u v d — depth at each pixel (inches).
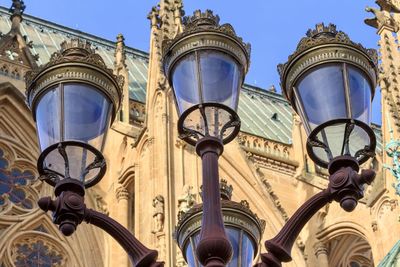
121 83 836.0
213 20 837.8
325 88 775.1
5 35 2193.7
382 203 1802.4
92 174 787.4
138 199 1784.0
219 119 780.6
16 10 2279.8
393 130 1845.5
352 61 785.6
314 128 761.0
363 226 1959.9
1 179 1968.5
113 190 1983.3
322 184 2197.3
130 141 1988.2
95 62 796.0
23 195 1958.7
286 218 1957.4
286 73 805.9
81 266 1878.7
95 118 781.9
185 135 785.6
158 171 1733.5
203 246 715.4
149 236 1653.5
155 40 1962.4
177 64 805.9
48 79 787.4
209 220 733.9
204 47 799.7
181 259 1491.1
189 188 1614.2
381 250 1779.0
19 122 2063.2
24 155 2027.6
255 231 888.9
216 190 752.3
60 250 1889.8
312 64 785.6
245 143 2335.1
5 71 2122.3
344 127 760.3
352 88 776.9
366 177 748.6
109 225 761.6
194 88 785.6
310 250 2033.7
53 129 769.6
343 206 745.0
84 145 764.0
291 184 2244.1
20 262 1847.9
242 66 817.5
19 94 2076.8
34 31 2728.8
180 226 884.0
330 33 815.1
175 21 1996.8
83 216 753.6
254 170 2017.7
